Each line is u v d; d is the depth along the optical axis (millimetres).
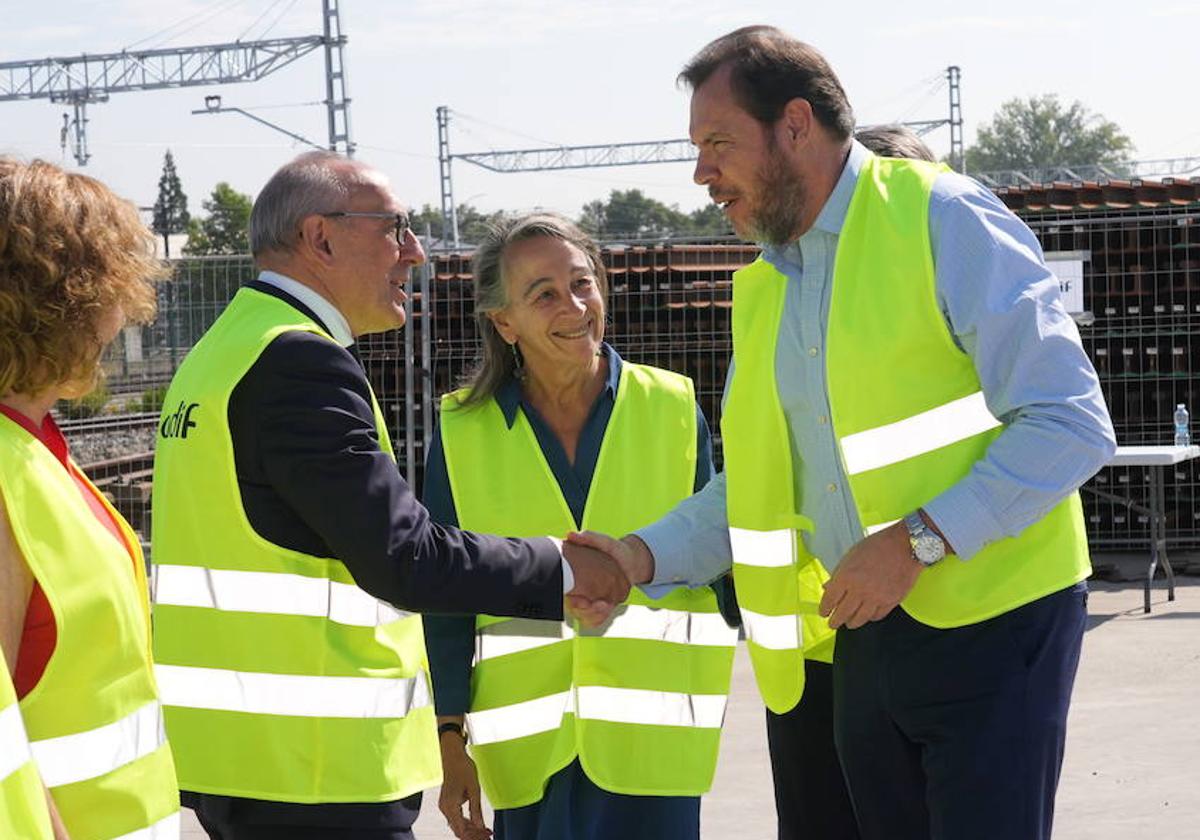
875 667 3178
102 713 2258
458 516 3768
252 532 2920
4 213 2188
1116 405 12281
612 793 3668
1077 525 3223
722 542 3631
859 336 3102
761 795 6270
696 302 12273
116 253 2291
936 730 3102
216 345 3033
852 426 3139
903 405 3096
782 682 3449
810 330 3221
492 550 3080
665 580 3588
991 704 3055
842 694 3283
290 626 2939
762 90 3094
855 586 2982
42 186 2232
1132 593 10656
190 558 2996
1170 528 12258
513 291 3678
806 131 3117
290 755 2963
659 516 3791
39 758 2186
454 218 44844
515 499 3756
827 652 3578
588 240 3787
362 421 2934
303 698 2959
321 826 2963
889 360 3084
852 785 3303
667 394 3895
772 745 3711
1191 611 9859
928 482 3105
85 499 2326
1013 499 2932
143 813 2334
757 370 3361
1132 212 12062
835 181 3164
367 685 3012
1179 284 12094
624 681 3697
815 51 3162
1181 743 6766
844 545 3301
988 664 3066
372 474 2900
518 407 3799
